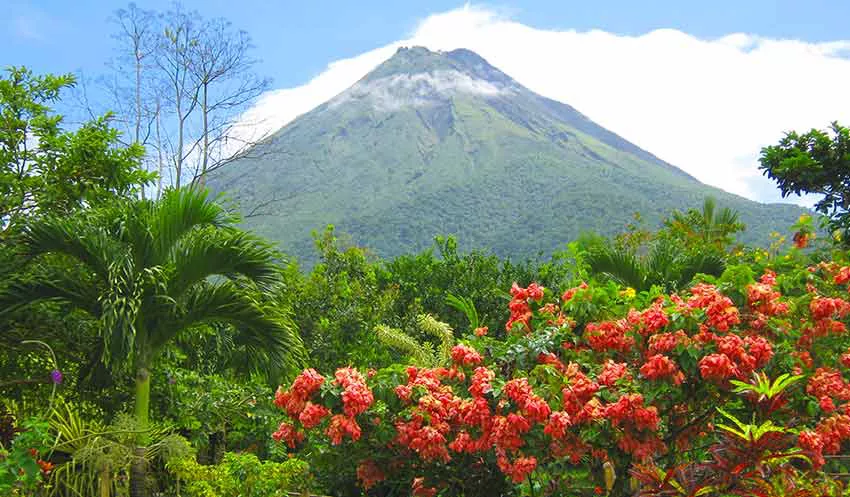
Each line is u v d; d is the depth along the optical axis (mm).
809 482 4449
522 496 4965
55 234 6508
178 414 7750
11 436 7195
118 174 7949
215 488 5961
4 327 7043
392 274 17484
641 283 10961
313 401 4695
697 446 5180
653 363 4520
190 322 6785
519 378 4582
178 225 6664
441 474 4902
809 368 4902
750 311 4949
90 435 5922
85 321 7289
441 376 5023
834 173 10367
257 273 6879
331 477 5527
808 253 9055
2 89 7695
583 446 4453
